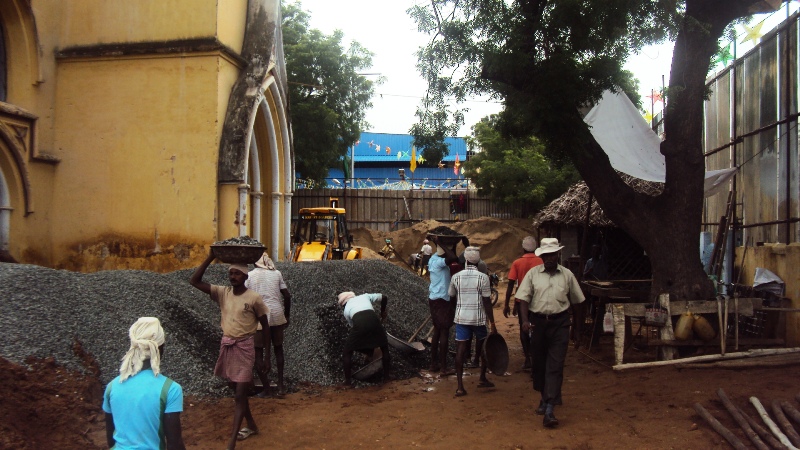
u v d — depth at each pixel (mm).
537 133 9562
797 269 9281
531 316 7098
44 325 7547
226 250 6215
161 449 3568
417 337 11281
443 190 31953
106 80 15594
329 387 8609
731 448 5879
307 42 30969
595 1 8750
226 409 7242
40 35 15211
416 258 24625
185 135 15227
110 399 3604
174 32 15320
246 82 16047
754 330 9836
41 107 15336
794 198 10406
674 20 8891
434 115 10930
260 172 18609
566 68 8953
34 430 5871
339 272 13031
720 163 14578
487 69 9938
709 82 15125
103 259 15430
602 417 6957
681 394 7395
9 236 14445
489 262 28625
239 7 16672
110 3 15617
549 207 16125
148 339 3676
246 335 6199
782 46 10938
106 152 15531
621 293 10414
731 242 13070
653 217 9648
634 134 13328
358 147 44125
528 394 8219
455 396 8117
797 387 7191
